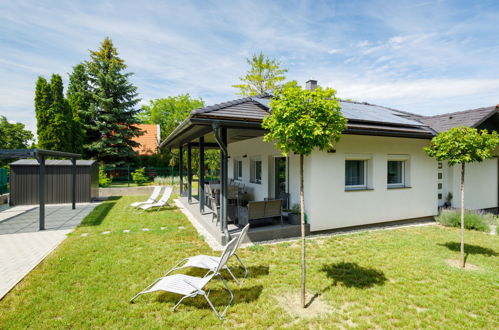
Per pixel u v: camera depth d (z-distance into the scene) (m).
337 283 4.36
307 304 3.74
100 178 17.88
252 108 6.05
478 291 4.11
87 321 3.31
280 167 9.02
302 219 3.72
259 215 6.66
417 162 8.79
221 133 6.18
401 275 4.64
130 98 23.91
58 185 12.55
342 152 7.52
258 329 3.19
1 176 13.69
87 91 23.88
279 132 3.73
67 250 5.84
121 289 4.09
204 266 4.14
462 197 5.12
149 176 22.36
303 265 3.69
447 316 3.47
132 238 6.77
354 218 7.73
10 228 7.89
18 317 3.39
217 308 3.63
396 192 8.41
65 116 19.42
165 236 6.96
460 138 5.01
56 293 3.97
